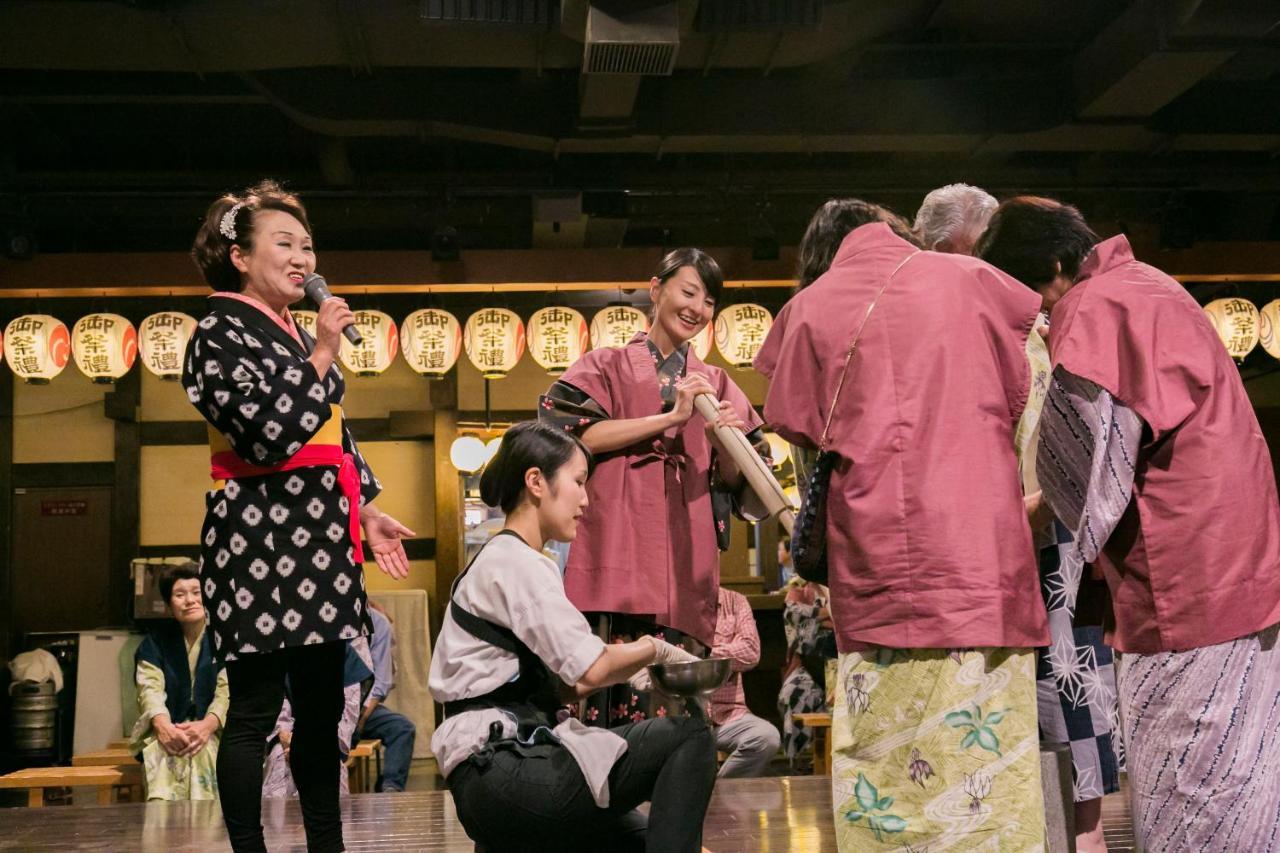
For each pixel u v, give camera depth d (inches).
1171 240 341.7
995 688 74.6
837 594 78.0
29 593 400.8
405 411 408.5
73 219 364.2
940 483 74.6
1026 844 73.2
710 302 126.5
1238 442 81.4
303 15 248.8
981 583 73.2
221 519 101.4
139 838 134.7
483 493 101.8
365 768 272.8
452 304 411.8
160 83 313.9
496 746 91.4
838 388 79.4
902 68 319.9
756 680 354.9
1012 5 289.7
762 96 308.3
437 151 367.2
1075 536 80.8
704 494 122.6
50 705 373.4
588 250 340.2
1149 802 82.7
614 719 115.3
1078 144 322.7
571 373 124.2
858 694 78.2
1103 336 81.0
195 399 99.7
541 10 246.5
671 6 230.7
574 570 118.2
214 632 100.6
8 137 342.6
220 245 107.0
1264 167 339.9
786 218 383.6
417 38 258.1
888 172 347.9
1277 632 81.5
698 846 88.8
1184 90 285.7
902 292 79.1
